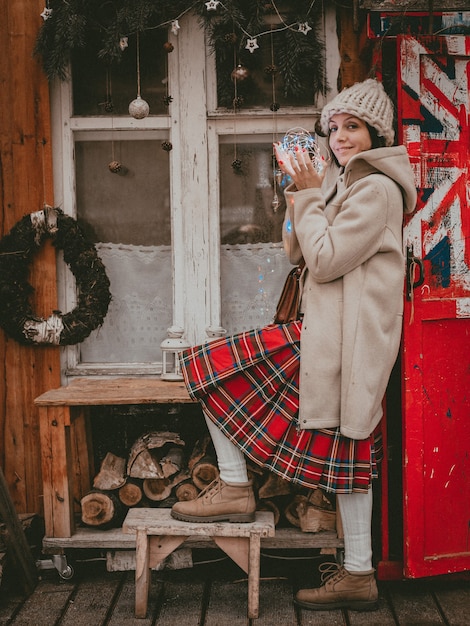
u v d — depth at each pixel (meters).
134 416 2.96
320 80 2.82
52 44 2.77
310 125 2.88
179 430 2.96
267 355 2.24
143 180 2.97
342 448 2.22
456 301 2.48
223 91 2.90
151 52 2.90
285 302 2.36
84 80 2.92
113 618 2.33
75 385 2.77
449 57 2.45
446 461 2.51
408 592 2.51
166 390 2.66
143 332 2.99
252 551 2.31
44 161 2.86
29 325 2.82
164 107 2.92
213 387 2.27
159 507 2.70
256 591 2.30
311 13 2.79
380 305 2.16
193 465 2.71
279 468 2.25
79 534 2.62
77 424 2.88
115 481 2.67
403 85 2.39
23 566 2.49
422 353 2.46
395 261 2.17
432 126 2.45
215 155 2.91
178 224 2.93
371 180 2.13
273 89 2.89
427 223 2.45
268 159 2.95
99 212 2.97
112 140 2.95
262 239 2.97
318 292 2.19
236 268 2.97
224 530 2.31
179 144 2.90
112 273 2.98
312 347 2.18
